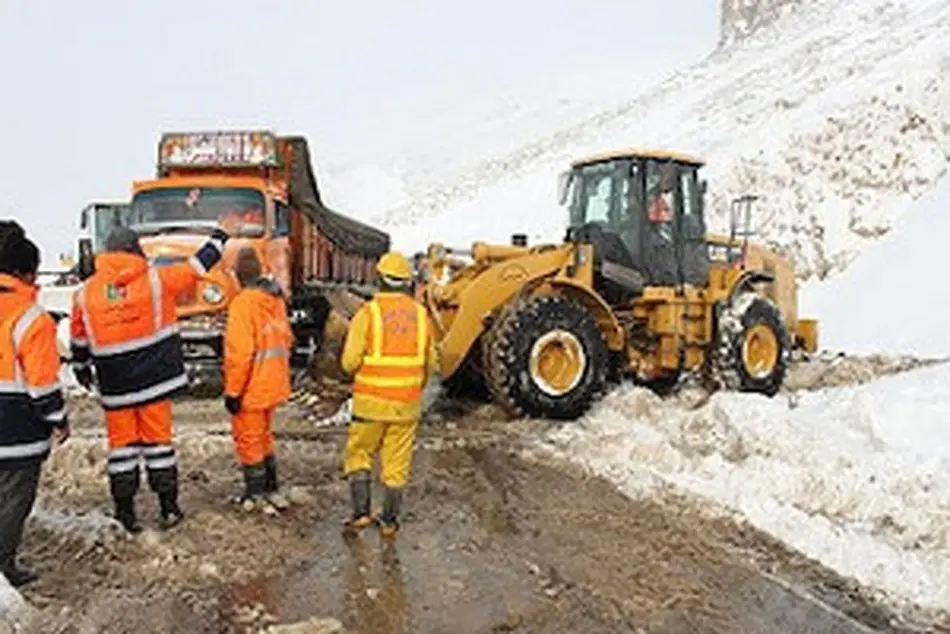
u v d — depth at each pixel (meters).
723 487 7.45
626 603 5.34
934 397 8.73
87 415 10.74
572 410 9.95
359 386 6.27
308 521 6.58
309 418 10.36
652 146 31.77
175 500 6.27
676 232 11.37
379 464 8.23
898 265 19.73
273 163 14.65
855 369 13.53
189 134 14.72
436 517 6.77
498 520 6.72
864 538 6.38
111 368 5.94
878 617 5.25
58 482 7.47
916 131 23.50
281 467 8.05
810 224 22.67
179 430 9.61
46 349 4.94
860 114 24.39
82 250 12.81
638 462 8.23
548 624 5.05
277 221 14.02
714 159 26.34
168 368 6.10
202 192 13.54
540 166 36.50
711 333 11.13
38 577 5.39
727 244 12.70
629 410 10.02
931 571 5.85
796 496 7.16
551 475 7.91
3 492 4.99
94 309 5.89
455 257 11.43
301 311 15.23
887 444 8.02
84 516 6.31
